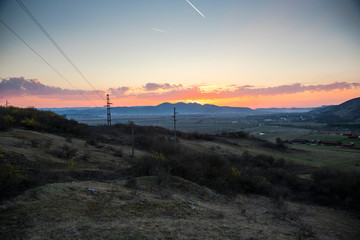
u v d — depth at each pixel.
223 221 12.01
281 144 78.88
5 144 21.50
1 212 8.73
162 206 12.49
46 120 41.06
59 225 8.33
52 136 33.53
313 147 86.38
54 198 10.82
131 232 8.18
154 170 21.22
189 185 20.00
